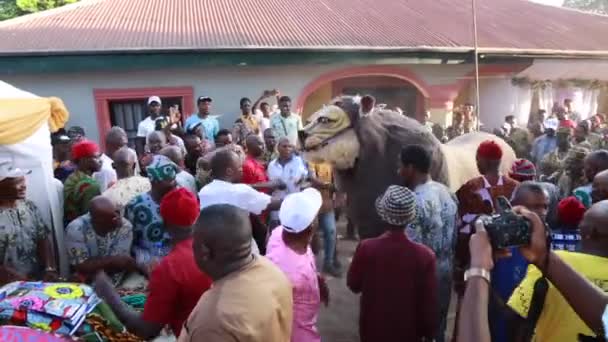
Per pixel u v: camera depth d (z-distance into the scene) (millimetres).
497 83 14086
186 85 11734
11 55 10188
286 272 3139
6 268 3676
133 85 11500
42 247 4141
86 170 4887
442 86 13219
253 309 2023
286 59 11477
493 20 16531
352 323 5324
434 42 12695
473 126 12898
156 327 2701
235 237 2137
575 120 13414
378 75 12930
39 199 4562
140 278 3785
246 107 10562
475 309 1665
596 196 4004
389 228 3447
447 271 3992
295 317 3184
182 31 12195
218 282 2139
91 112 11438
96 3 14797
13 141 4176
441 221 3881
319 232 7090
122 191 4555
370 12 15406
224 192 4160
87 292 2682
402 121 4957
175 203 2770
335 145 4867
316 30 12969
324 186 6273
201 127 8836
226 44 11172
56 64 10508
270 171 6203
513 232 1801
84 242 3750
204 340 1950
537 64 13805
